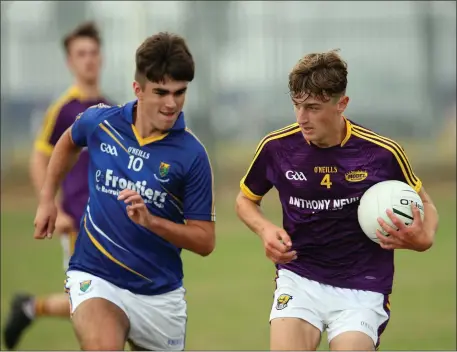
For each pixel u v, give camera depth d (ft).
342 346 54.95
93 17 254.68
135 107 59.62
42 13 261.24
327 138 55.62
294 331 55.88
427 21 253.65
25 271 136.56
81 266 59.16
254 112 259.60
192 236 57.26
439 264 140.36
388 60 259.19
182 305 61.16
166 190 58.18
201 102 232.12
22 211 203.10
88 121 60.34
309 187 57.16
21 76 267.18
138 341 60.18
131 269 58.39
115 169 58.54
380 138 56.70
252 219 59.06
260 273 133.59
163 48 54.70
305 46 258.16
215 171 230.07
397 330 96.37
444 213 191.72
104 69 254.27
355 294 57.72
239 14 253.65
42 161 87.66
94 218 58.95
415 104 257.14
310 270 58.54
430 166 241.96
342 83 53.72
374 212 54.85
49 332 100.78
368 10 258.37
